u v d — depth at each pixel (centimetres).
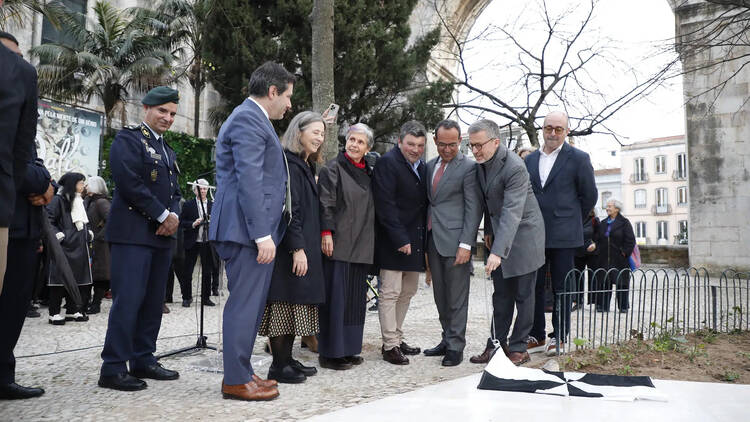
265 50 1116
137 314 327
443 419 248
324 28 748
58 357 414
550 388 300
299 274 326
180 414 265
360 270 392
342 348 376
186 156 1488
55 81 1391
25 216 293
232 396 294
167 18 1666
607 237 756
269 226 287
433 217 411
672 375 351
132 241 317
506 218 375
